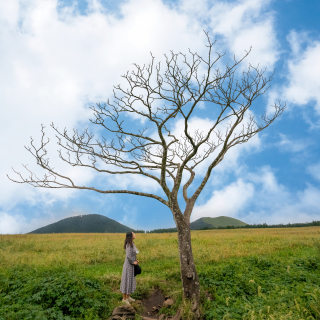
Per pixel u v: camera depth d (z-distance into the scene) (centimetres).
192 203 667
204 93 539
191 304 543
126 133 648
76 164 639
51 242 2183
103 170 662
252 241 2084
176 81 550
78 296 580
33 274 740
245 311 524
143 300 702
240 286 693
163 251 1534
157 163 729
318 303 508
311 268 909
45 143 596
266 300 556
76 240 2461
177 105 554
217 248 1570
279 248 1545
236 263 979
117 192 663
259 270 877
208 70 527
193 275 573
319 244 1336
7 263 1134
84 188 648
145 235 3347
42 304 550
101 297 627
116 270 1086
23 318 468
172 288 739
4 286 655
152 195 671
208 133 573
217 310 531
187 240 603
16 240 2209
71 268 1015
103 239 2677
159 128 582
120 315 554
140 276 931
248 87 611
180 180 634
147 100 580
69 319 496
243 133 727
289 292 608
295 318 449
